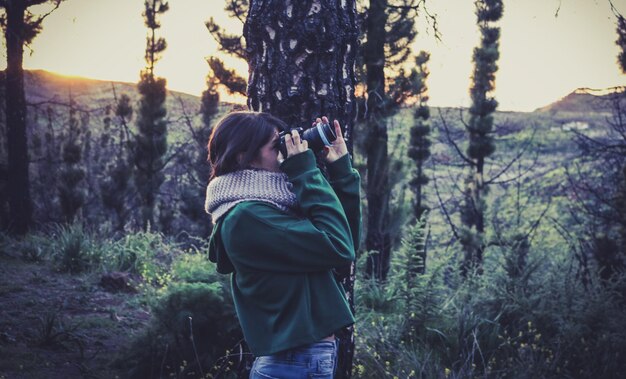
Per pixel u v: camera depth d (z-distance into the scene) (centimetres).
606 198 1094
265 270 174
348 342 290
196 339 390
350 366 294
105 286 634
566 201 1833
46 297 580
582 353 445
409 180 1499
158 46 1616
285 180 183
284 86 279
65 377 381
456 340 445
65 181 1369
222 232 178
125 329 498
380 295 587
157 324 405
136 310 562
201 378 379
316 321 176
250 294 179
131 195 1638
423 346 447
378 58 1034
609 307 493
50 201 1636
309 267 173
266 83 283
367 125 1004
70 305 561
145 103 1634
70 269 700
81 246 743
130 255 761
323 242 170
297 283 175
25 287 610
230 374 369
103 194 1472
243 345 326
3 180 1265
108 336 473
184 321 386
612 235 999
